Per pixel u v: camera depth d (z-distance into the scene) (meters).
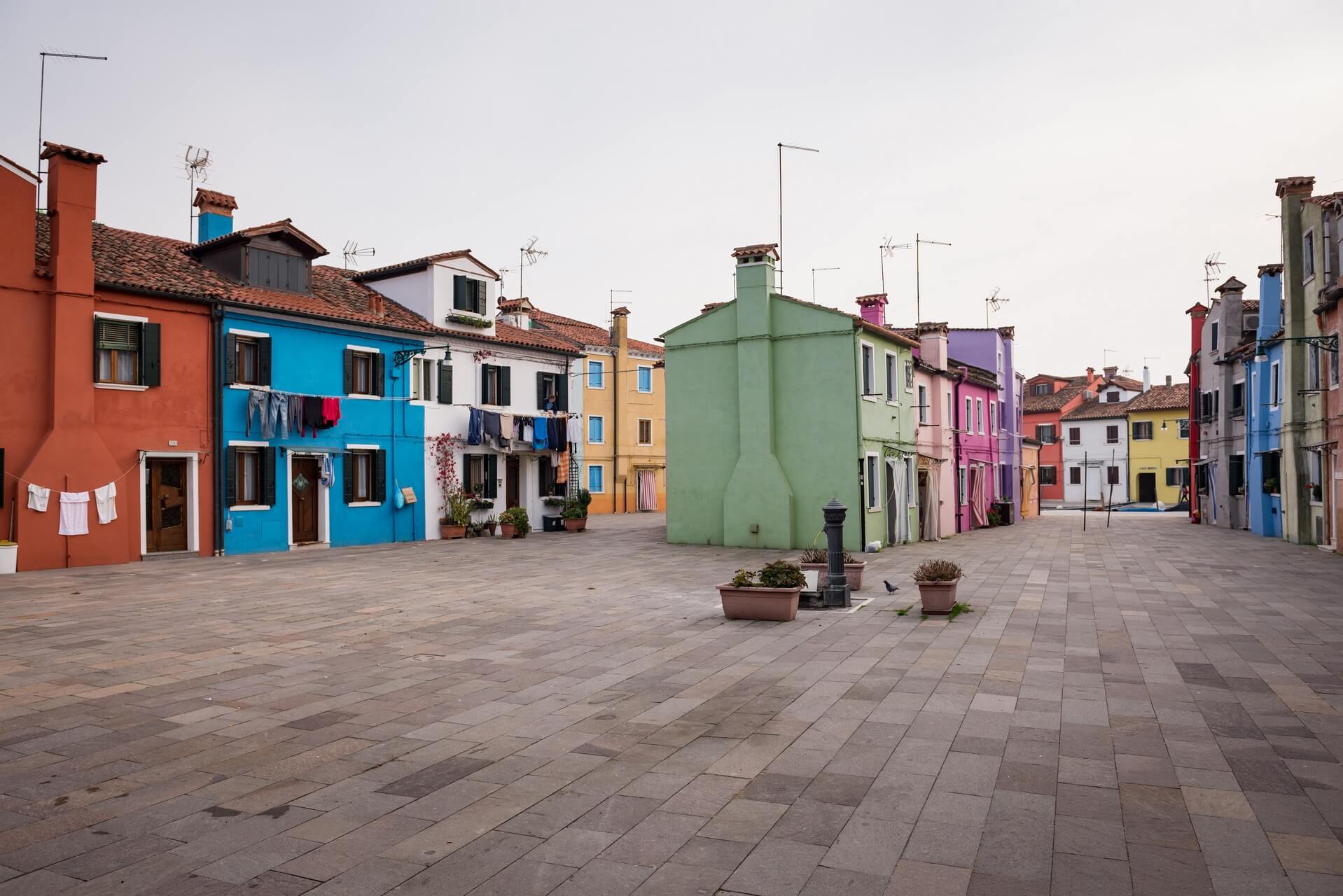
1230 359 33.78
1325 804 5.11
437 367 27.75
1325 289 21.84
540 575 17.64
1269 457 29.17
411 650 9.98
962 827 4.81
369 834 4.79
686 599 14.12
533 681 8.42
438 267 28.12
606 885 4.17
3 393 18.03
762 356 24.97
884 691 7.89
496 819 5.00
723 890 4.10
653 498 50.88
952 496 32.47
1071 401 66.19
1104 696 7.64
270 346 22.81
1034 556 22.06
